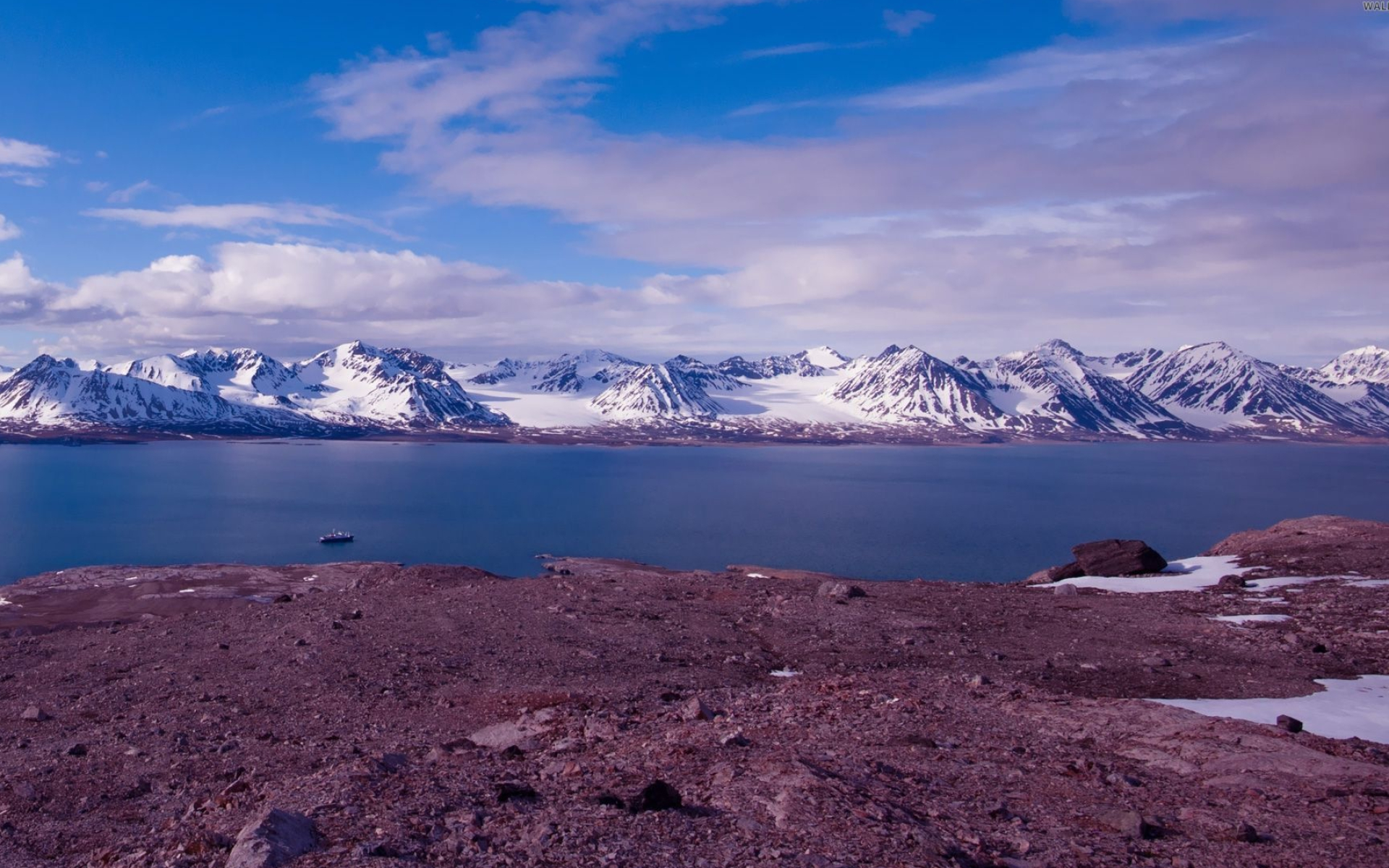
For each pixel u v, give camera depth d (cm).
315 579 6681
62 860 1091
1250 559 3794
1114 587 3544
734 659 2323
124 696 1980
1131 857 950
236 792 1177
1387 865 927
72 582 6631
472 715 1827
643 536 14638
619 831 930
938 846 912
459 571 3819
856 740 1445
